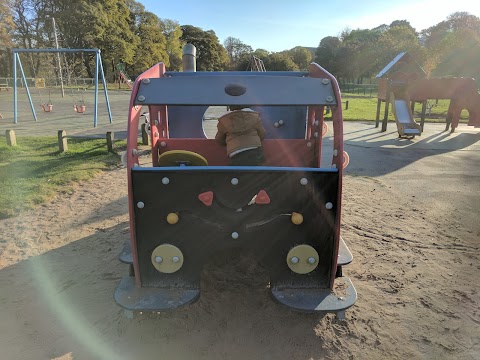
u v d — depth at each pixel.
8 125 13.39
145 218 2.59
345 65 68.56
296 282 2.72
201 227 2.60
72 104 22.17
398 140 11.46
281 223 2.59
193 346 2.58
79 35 47.28
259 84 2.67
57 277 3.43
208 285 3.24
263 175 2.50
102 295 3.15
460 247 4.11
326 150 9.09
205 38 81.31
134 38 52.03
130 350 2.54
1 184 5.88
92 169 6.89
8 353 2.50
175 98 2.57
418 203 5.54
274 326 2.79
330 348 2.59
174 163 3.01
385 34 68.12
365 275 3.52
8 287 3.27
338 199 2.51
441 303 3.10
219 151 3.73
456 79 12.50
